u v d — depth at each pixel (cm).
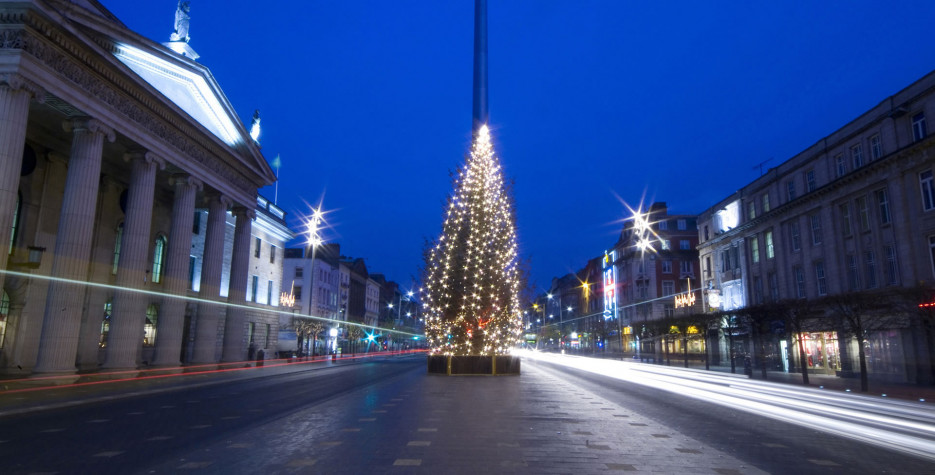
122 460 770
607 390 1962
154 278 3531
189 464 742
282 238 5381
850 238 3266
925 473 730
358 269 10081
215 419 1187
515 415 1216
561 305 12344
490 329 2581
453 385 2020
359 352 9431
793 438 990
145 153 2680
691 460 784
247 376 2622
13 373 2400
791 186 3928
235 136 3641
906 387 2447
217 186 3400
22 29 1948
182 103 3095
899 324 2403
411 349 13862
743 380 2717
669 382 2461
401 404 1412
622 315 8200
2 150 1883
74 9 2184
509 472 700
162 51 2795
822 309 2545
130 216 2634
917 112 2750
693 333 4500
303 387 2064
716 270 5197
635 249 7631
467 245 2575
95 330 2981
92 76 2295
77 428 1075
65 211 2230
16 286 2520
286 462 752
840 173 3388
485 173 2614
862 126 3147
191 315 3881
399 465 734
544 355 7594
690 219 7656
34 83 2003
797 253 3831
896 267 2858
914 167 2738
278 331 5316
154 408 1414
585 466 737
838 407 1513
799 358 3669
